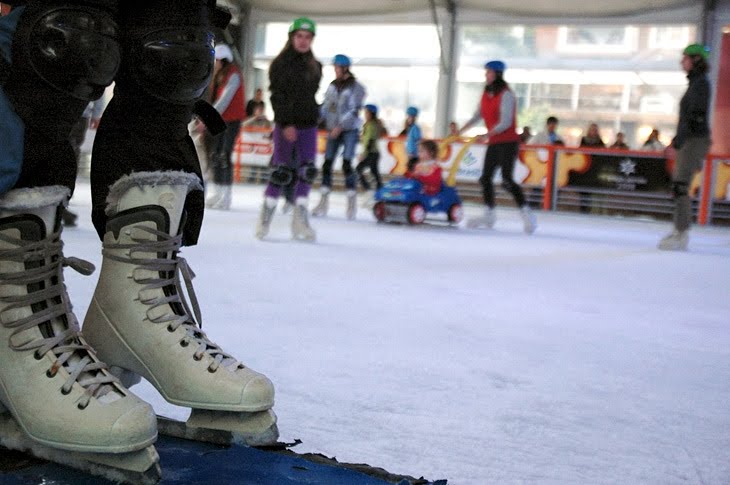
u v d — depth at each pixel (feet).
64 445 3.18
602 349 7.17
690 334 8.25
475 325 7.98
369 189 30.55
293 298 8.94
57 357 3.32
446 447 4.24
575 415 5.00
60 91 3.15
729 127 42.52
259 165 41.24
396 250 15.46
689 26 43.62
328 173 24.66
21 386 3.26
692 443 4.58
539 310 9.18
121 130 3.78
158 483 3.21
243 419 3.76
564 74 47.57
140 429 3.15
